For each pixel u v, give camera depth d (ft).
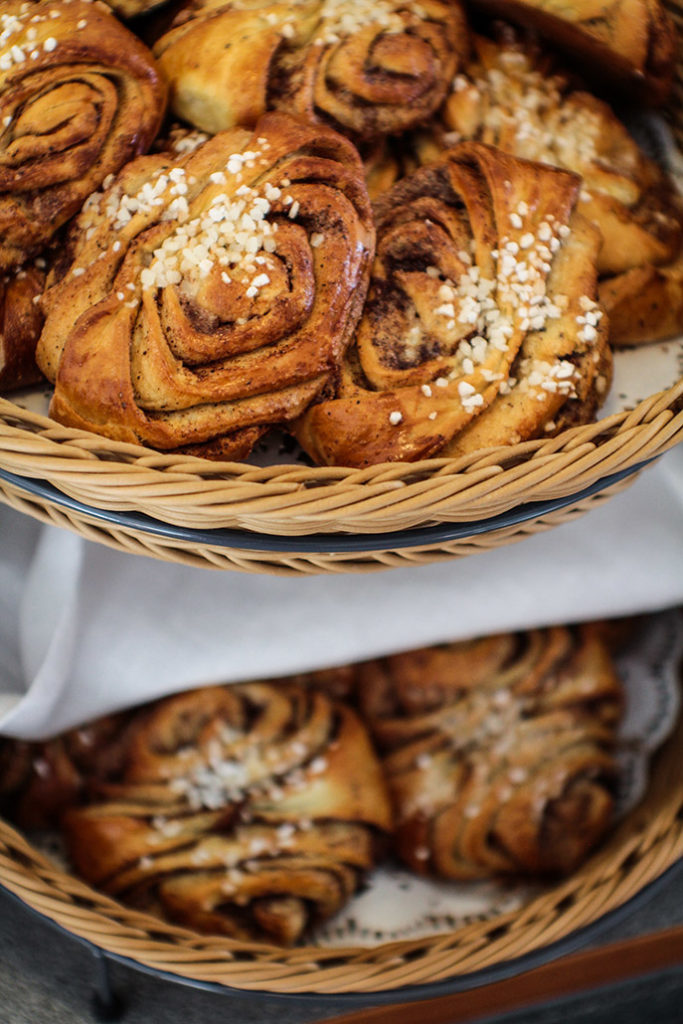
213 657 2.03
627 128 2.11
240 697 2.06
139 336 1.75
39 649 2.01
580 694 2.09
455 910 2.01
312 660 2.04
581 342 1.80
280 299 1.73
